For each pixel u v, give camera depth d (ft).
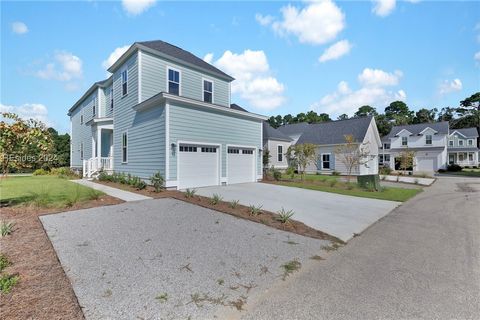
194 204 25.58
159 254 13.55
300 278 11.64
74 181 47.47
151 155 37.88
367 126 81.76
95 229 17.13
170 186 34.86
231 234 17.43
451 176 83.61
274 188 41.78
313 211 26.35
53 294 9.34
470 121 179.63
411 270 12.66
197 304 9.18
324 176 74.02
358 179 46.88
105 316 8.20
